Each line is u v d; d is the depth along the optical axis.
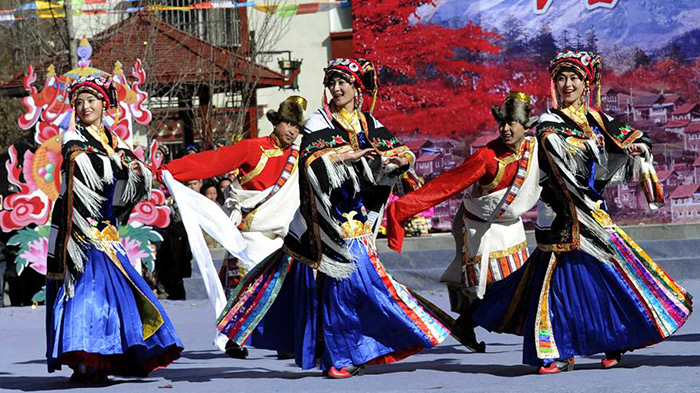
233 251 10.33
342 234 8.93
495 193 10.43
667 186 21.33
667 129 21.41
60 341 8.84
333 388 8.35
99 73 9.37
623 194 21.28
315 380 8.89
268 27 27.44
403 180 9.76
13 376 10.15
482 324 9.26
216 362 10.94
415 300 9.09
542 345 8.61
